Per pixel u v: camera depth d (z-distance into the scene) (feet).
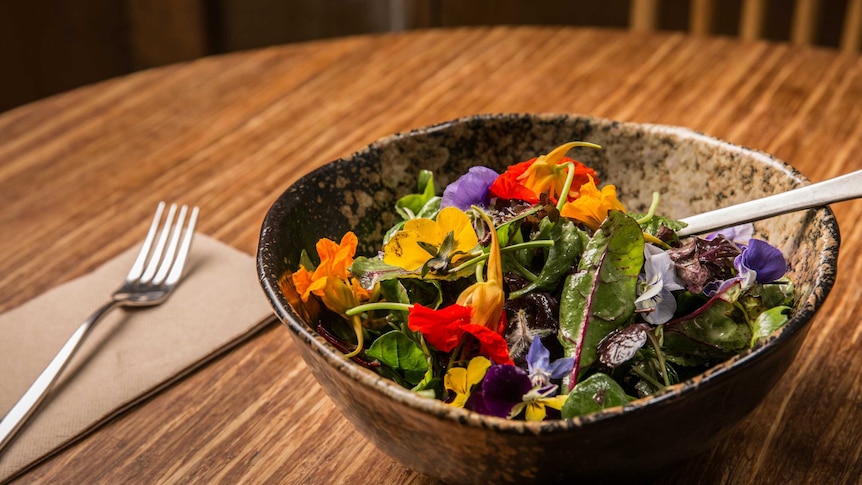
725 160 1.63
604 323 1.35
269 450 1.52
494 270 1.35
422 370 1.40
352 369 1.18
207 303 1.83
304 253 1.53
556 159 1.58
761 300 1.41
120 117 2.51
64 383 1.66
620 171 1.74
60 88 4.92
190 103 2.56
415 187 1.73
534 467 1.16
